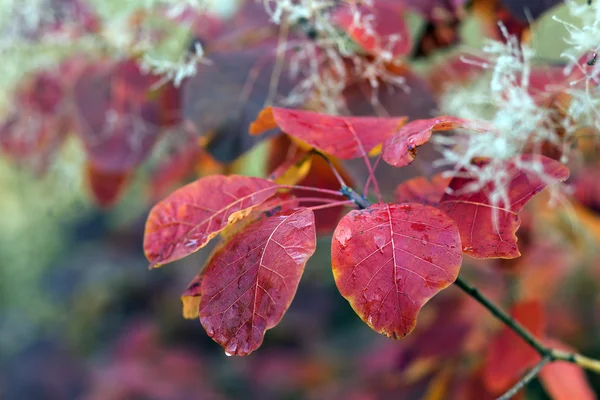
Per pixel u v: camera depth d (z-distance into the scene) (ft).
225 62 1.86
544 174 1.48
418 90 1.90
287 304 1.37
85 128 2.27
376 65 1.88
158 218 1.49
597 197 1.98
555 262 2.78
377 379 2.65
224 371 3.99
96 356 4.12
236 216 1.42
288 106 1.86
